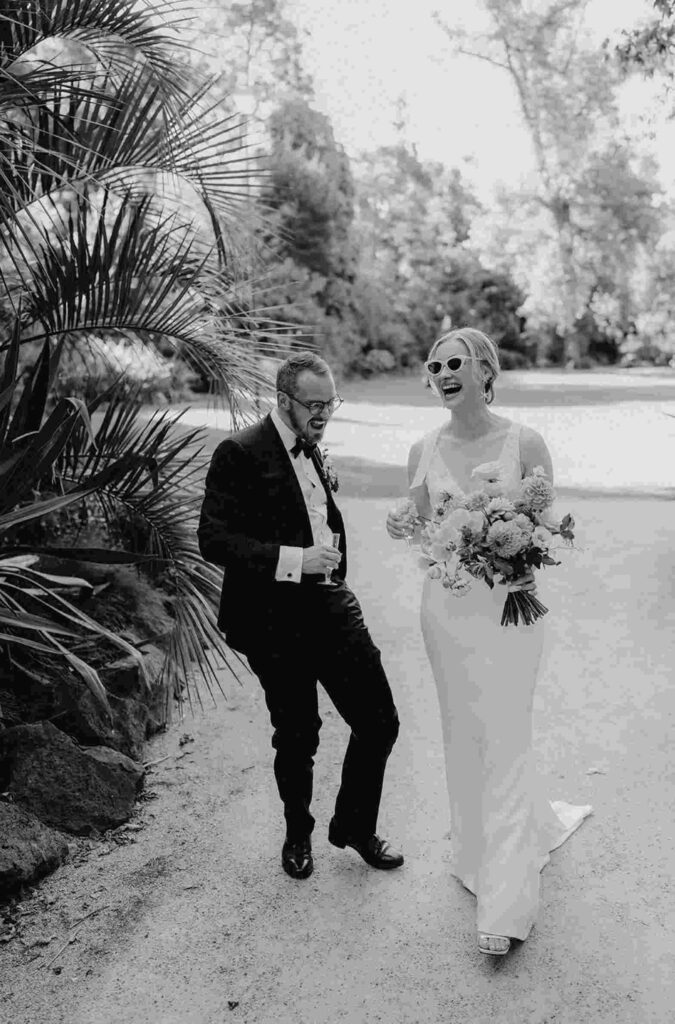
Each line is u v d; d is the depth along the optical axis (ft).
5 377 11.26
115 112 13.50
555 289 121.70
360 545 24.66
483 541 8.79
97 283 13.99
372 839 10.34
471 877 9.84
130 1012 8.30
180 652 13.87
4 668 12.67
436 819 11.30
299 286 93.15
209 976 8.72
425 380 9.63
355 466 37.32
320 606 9.67
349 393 81.76
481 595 9.32
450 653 9.48
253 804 11.80
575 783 11.91
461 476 9.64
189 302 14.67
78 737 12.32
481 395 9.55
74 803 11.19
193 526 14.98
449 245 130.52
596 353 127.24
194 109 14.16
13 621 10.43
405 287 126.11
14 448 11.67
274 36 91.76
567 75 121.39
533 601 9.14
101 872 10.41
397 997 8.32
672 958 8.60
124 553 11.88
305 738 10.00
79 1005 8.42
